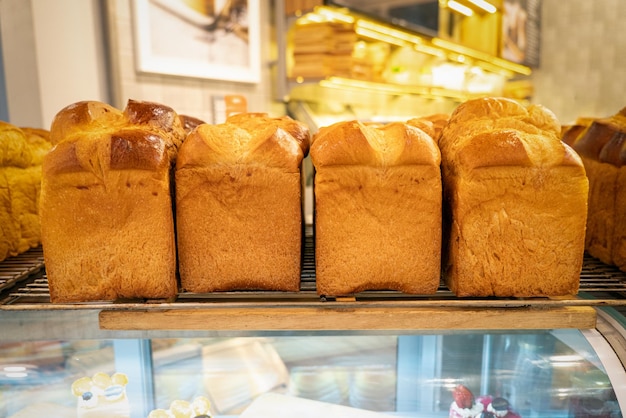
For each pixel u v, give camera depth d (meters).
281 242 0.90
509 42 4.07
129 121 0.93
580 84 4.53
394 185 0.87
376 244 0.89
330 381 1.02
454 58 4.15
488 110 0.95
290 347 1.04
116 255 0.85
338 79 2.96
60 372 0.93
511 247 0.86
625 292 0.90
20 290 0.91
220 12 2.77
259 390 1.00
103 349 0.97
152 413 0.95
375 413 0.97
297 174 0.88
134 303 0.83
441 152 0.97
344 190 0.87
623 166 1.02
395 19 2.95
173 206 0.91
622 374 0.76
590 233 1.17
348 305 0.82
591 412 0.78
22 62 2.10
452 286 0.91
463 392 0.96
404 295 0.90
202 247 0.90
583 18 4.39
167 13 2.49
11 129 1.19
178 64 2.59
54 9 2.13
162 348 1.00
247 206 0.89
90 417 0.93
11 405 0.90
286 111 3.37
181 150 0.89
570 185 0.85
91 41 2.29
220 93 2.90
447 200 0.93
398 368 1.02
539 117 0.94
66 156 0.83
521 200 0.85
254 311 0.80
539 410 0.87
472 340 0.99
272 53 3.21
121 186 0.84
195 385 0.99
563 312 0.80
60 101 2.20
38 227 1.25
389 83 3.34
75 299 0.86
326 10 2.67
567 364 0.84
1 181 1.09
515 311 0.80
